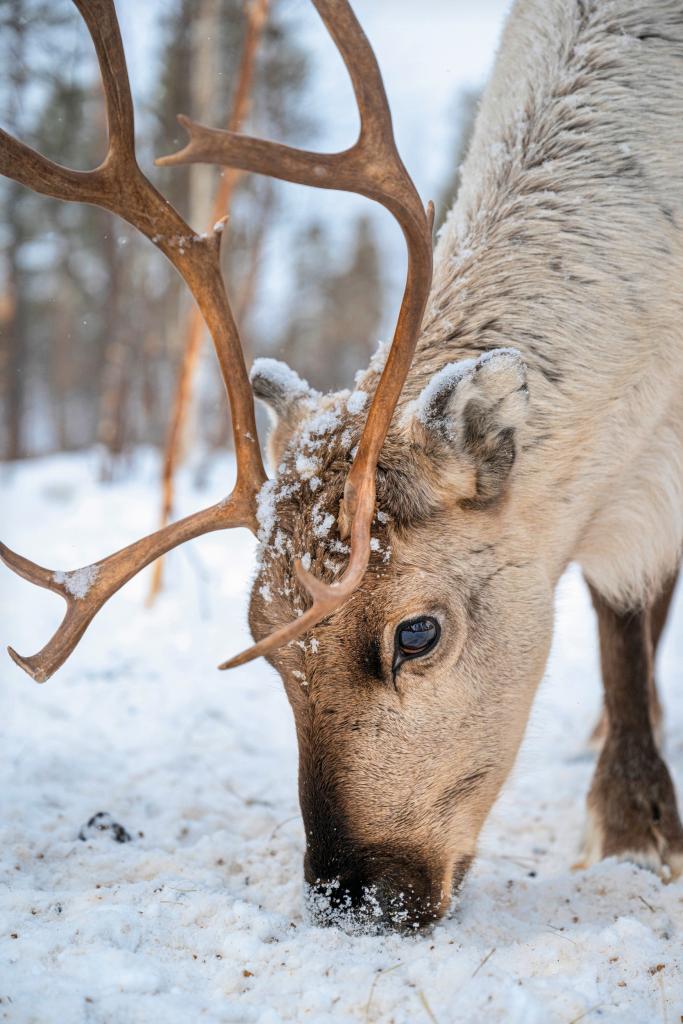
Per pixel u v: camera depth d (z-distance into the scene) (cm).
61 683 650
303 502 332
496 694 360
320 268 3434
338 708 328
